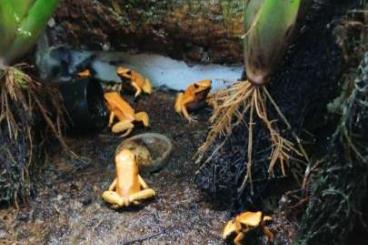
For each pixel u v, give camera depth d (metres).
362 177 0.66
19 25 0.71
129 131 0.83
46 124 0.79
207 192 0.75
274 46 0.65
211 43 0.83
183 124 0.84
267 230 0.71
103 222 0.74
